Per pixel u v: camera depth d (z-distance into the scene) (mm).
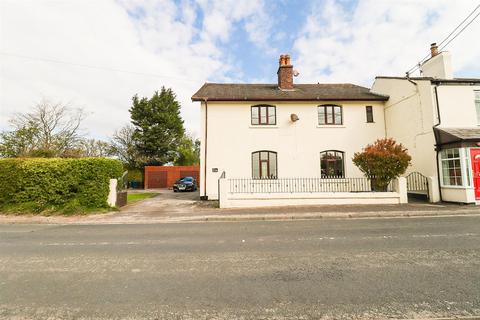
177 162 42406
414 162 14586
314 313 3020
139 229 8281
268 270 4414
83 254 5523
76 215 10828
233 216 10047
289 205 12469
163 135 39219
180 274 4297
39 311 3160
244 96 16438
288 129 16469
